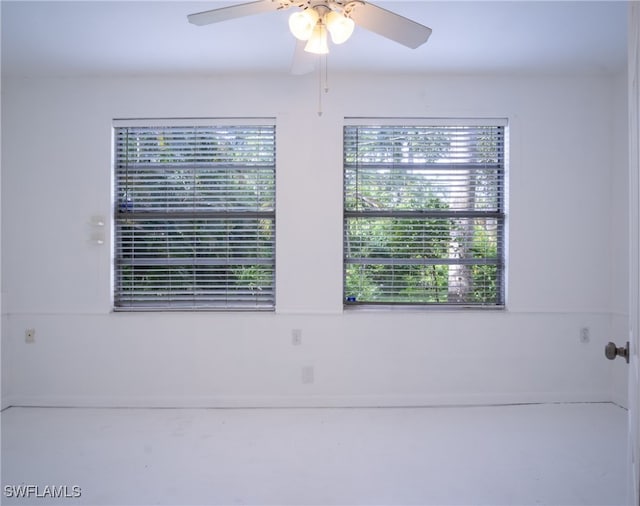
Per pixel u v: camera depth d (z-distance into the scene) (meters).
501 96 3.02
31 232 3.01
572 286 3.03
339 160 3.00
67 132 3.01
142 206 3.08
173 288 3.07
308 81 3.00
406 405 2.99
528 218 3.03
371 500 1.90
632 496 1.17
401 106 3.01
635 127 1.13
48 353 3.01
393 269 3.09
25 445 2.41
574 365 3.03
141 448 2.38
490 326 3.02
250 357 3.00
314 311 2.99
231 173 3.05
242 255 3.07
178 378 3.00
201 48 2.59
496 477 2.08
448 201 3.08
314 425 2.68
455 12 2.19
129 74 2.97
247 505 1.87
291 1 1.62
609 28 2.36
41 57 2.70
